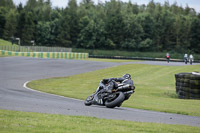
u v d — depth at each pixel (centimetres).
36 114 1469
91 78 5009
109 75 5422
